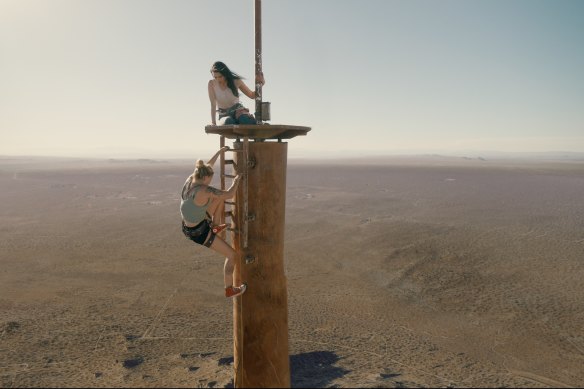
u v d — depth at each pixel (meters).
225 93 5.20
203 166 4.91
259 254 5.21
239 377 5.50
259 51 5.11
